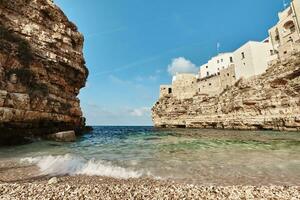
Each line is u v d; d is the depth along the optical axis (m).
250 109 51.12
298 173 10.30
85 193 7.45
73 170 11.35
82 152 17.36
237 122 54.91
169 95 97.12
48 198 6.93
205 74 89.69
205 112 69.94
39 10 30.19
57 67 31.20
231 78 68.38
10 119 20.16
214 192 7.57
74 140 27.33
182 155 15.71
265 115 46.91
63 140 25.55
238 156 15.01
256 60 58.62
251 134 36.44
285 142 23.45
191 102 79.56
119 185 8.48
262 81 48.88
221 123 61.84
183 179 9.53
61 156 14.79
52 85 30.28
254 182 9.00
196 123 74.00
